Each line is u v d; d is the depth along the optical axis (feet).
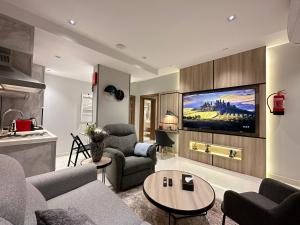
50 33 7.41
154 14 6.81
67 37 7.99
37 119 11.58
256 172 10.14
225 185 9.05
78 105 16.93
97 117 11.55
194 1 6.02
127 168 7.99
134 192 7.90
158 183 6.01
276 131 9.90
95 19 7.22
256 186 8.93
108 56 10.14
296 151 9.21
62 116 15.70
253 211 4.10
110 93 12.37
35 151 6.61
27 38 6.88
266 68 10.22
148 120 25.99
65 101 15.93
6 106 10.10
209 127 12.60
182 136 14.44
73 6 6.38
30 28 6.93
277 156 9.84
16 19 6.54
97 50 9.38
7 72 6.31
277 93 9.63
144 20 7.25
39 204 3.43
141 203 6.89
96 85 11.62
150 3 6.15
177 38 8.81
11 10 6.37
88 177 5.53
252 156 10.34
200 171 11.16
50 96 14.90
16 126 7.93
